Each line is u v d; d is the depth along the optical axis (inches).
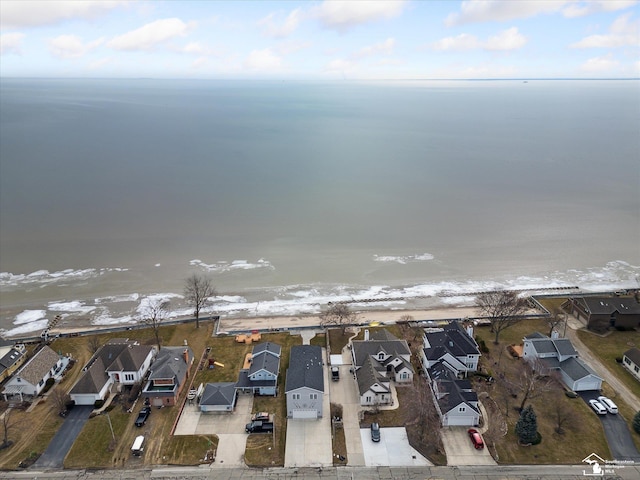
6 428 2039.9
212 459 1904.5
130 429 2079.2
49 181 6269.7
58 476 1827.0
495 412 2164.1
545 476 1807.3
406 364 2437.3
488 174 7012.8
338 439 2018.9
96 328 3112.7
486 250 4333.2
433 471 1839.3
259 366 2370.8
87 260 4074.8
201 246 4384.8
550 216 5167.3
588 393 2320.4
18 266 3949.3
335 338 2874.0
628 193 5969.5
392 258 4185.5
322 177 6835.6
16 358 2571.4
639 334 2888.8
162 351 2551.7
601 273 3897.6
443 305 3415.4
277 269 3971.5
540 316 3137.3
